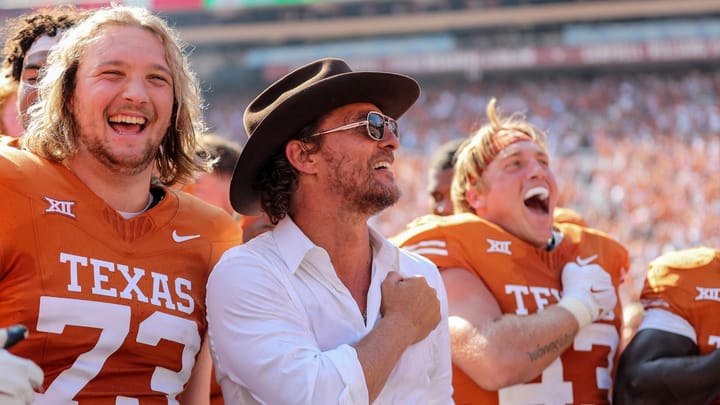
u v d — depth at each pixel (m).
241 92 38.69
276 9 38.88
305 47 39.28
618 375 3.09
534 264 3.21
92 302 2.18
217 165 3.86
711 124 28.77
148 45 2.35
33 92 2.73
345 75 2.33
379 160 2.41
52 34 2.78
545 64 35.59
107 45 2.30
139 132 2.34
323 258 2.33
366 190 2.38
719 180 22.58
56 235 2.21
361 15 38.62
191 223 2.49
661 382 2.98
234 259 2.33
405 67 37.00
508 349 2.91
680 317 3.12
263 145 2.41
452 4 37.94
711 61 34.81
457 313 3.03
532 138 3.46
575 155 27.20
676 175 23.41
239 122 35.00
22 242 2.16
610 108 31.92
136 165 2.31
